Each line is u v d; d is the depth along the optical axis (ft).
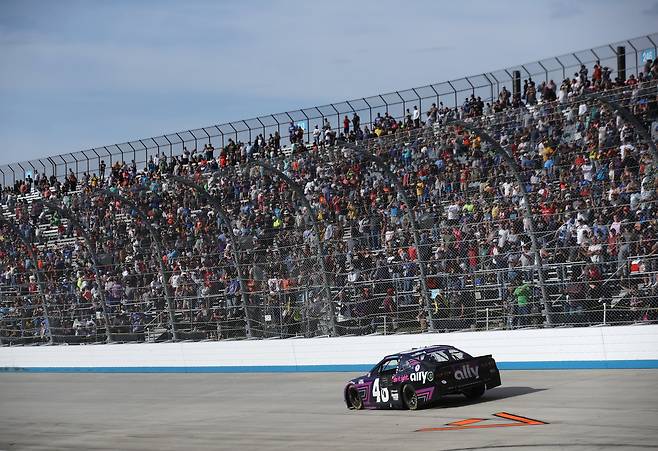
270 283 92.79
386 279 83.66
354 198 97.25
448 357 58.85
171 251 104.99
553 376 68.28
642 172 75.97
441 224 86.53
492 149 90.89
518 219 79.51
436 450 44.14
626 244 70.49
